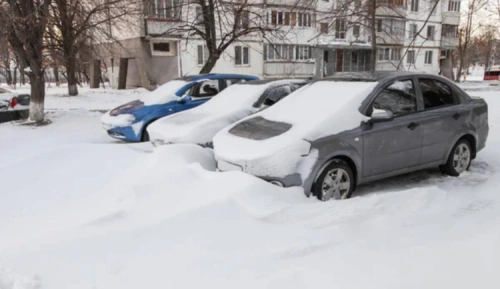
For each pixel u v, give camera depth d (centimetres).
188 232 343
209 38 1412
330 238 335
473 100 597
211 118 664
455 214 399
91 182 510
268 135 471
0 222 405
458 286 245
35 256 312
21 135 983
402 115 508
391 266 279
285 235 340
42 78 1179
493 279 247
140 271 289
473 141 590
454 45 3962
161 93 880
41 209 435
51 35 1428
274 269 287
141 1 1522
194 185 440
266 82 748
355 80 529
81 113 1395
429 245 312
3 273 292
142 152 646
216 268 290
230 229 348
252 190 403
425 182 544
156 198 416
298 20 2123
